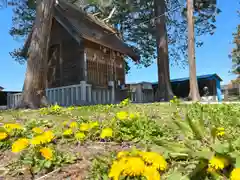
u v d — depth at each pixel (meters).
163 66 16.92
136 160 1.09
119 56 16.61
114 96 14.82
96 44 14.21
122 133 2.63
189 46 13.93
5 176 1.68
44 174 1.69
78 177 1.61
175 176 1.38
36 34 8.54
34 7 17.25
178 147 1.70
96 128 2.63
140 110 5.61
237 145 1.48
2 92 20.02
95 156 1.77
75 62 13.36
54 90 13.25
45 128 3.26
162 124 3.20
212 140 1.79
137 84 17.34
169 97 16.50
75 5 17.33
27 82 8.23
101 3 17.64
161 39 17.19
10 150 2.23
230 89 26.31
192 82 13.66
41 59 8.45
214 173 1.27
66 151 2.11
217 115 4.42
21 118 4.45
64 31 13.88
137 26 22.30
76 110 6.04
